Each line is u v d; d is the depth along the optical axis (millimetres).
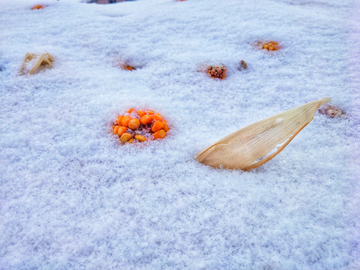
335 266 207
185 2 558
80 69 364
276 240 218
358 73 358
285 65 381
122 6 602
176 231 223
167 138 287
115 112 308
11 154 268
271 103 328
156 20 477
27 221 227
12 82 336
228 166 263
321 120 304
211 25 458
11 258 209
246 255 212
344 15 493
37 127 291
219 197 241
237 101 331
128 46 412
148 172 258
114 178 255
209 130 295
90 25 458
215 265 208
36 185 248
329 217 229
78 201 239
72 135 286
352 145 278
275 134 250
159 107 317
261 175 257
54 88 333
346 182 249
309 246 215
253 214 231
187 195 243
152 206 236
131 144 280
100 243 218
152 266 208
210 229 224
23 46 389
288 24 454
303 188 247
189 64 380
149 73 368
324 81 351
